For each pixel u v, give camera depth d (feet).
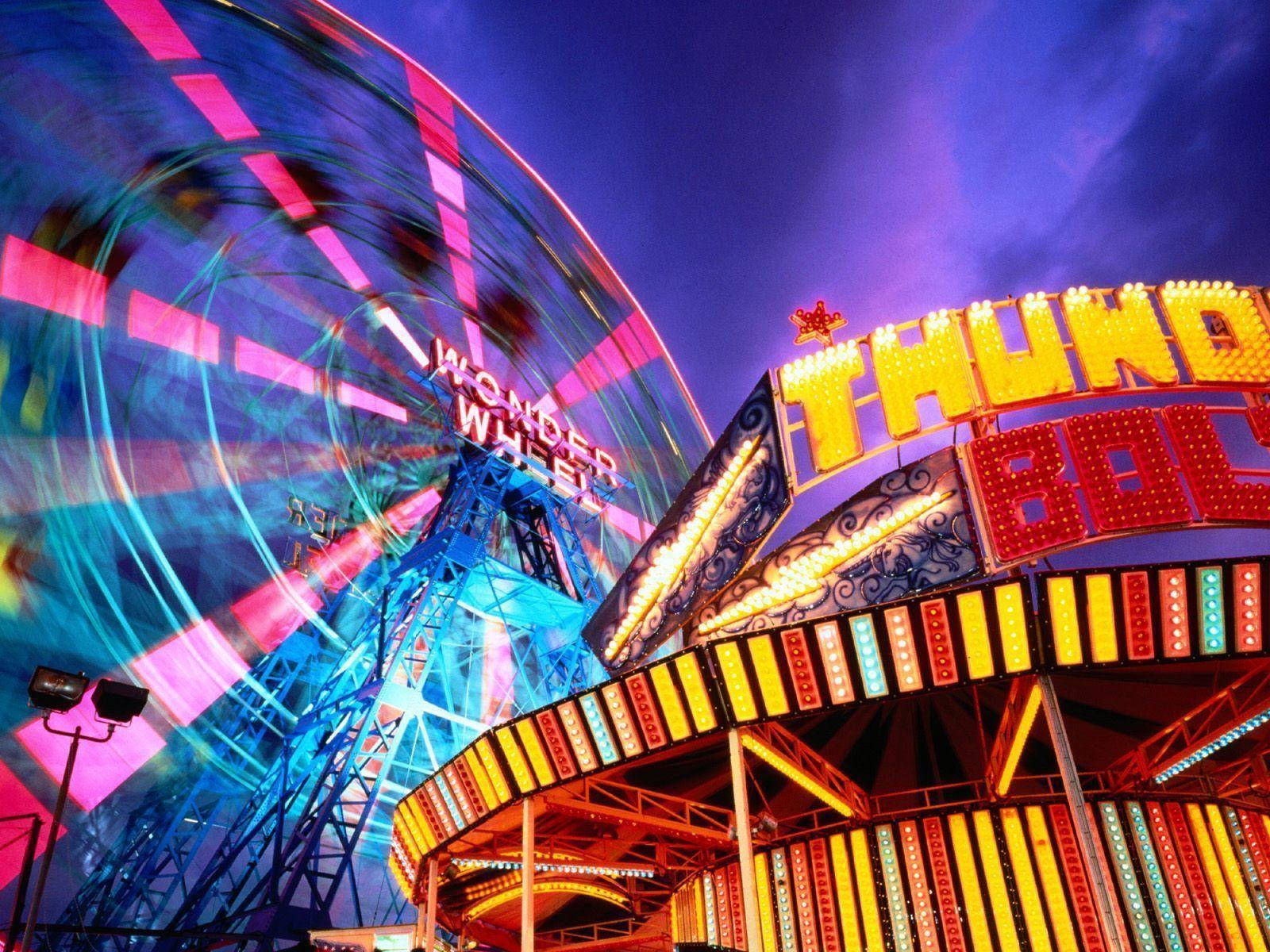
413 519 167.02
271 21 156.25
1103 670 40.47
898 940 53.36
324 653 163.53
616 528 154.92
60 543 132.77
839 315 55.31
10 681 132.46
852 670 42.52
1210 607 39.32
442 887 67.51
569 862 62.85
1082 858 52.44
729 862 62.90
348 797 145.28
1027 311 50.52
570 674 129.90
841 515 49.73
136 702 52.03
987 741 57.31
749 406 54.65
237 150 150.51
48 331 125.18
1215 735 50.67
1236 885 53.01
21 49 126.21
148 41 141.69
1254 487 42.34
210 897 113.60
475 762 52.80
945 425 49.19
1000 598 40.57
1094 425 44.45
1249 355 47.65
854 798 58.59
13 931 47.34
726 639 44.24
